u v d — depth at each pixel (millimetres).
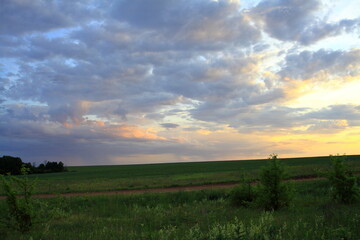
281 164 14391
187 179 31656
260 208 14102
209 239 7363
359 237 7129
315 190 19328
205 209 14188
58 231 10312
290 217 10742
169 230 9086
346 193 14438
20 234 10336
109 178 43031
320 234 7422
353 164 31766
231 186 23312
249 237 7324
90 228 10547
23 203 11195
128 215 13812
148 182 30641
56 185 32500
